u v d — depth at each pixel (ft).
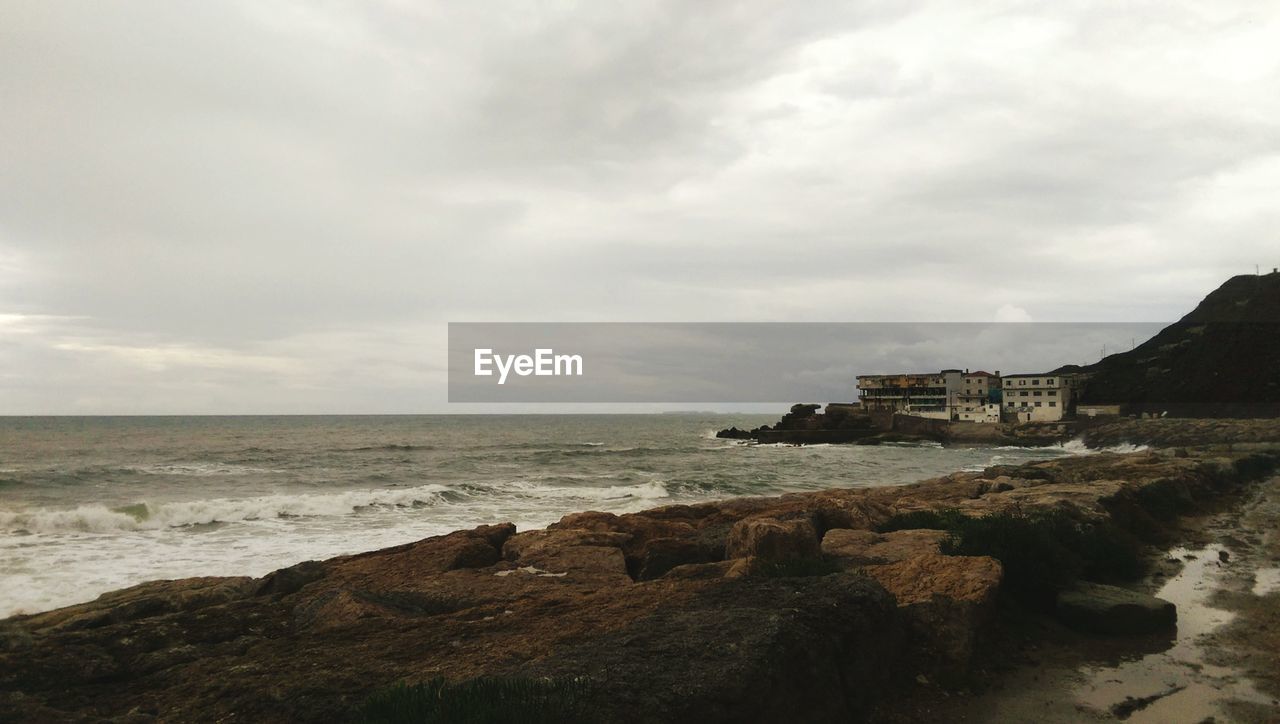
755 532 33.88
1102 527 44.16
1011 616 27.66
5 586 46.52
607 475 142.51
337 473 142.20
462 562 38.55
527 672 16.40
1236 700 20.40
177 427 430.61
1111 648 25.27
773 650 17.40
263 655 21.16
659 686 15.39
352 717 16.12
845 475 146.30
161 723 16.81
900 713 19.94
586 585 31.63
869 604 21.49
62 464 156.15
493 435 362.33
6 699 17.89
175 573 50.49
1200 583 35.04
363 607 25.91
